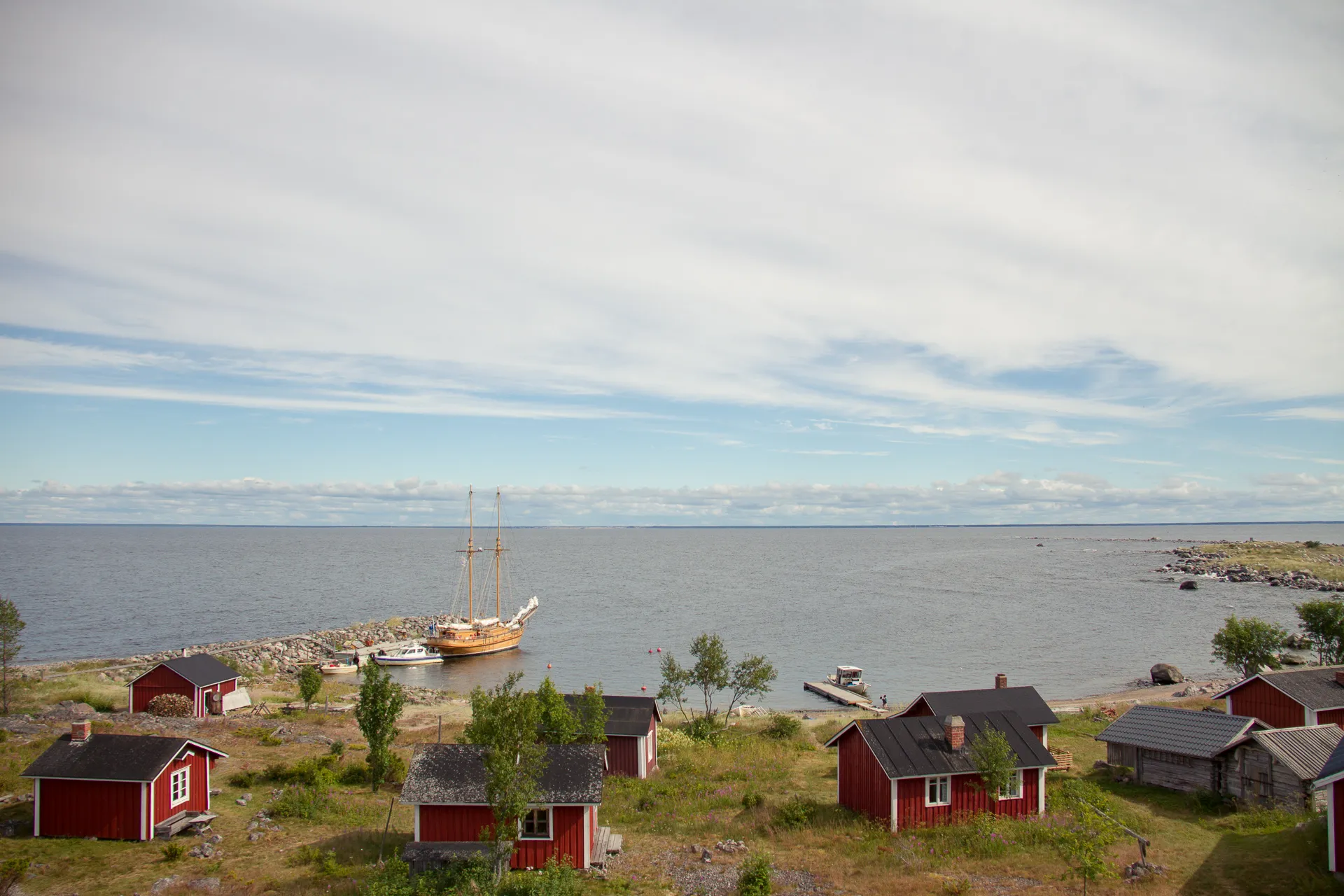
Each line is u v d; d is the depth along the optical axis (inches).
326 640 4616.1
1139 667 3949.3
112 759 1450.5
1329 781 1152.8
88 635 4896.7
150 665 3550.7
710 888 1251.8
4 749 1860.2
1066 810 1590.8
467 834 1358.3
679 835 1519.4
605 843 1422.2
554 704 1860.2
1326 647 2876.5
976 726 1654.8
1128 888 1176.8
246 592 7440.9
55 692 2613.2
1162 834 1423.5
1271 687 1934.1
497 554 5605.3
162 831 1440.7
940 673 3843.5
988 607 6171.3
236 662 3782.0
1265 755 1582.2
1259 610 5841.5
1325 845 1232.2
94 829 1424.7
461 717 2647.6
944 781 1547.7
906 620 5511.8
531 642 4778.5
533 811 1358.3
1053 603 6407.5
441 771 1401.3
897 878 1264.8
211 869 1302.9
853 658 4180.6
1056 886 1210.6
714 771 2020.2
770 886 1244.5
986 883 1235.9
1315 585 7224.4
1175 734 1780.3
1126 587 7618.1
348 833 1488.7
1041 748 1615.4
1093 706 2844.5
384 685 1822.1
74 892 1210.0
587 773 1408.7
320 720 2519.7
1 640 2413.9
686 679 2610.7
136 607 6156.5
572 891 1206.3
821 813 1608.0
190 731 2247.8
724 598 6909.5
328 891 1212.5
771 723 2603.3
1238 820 1475.1
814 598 6840.6
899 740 1587.1
